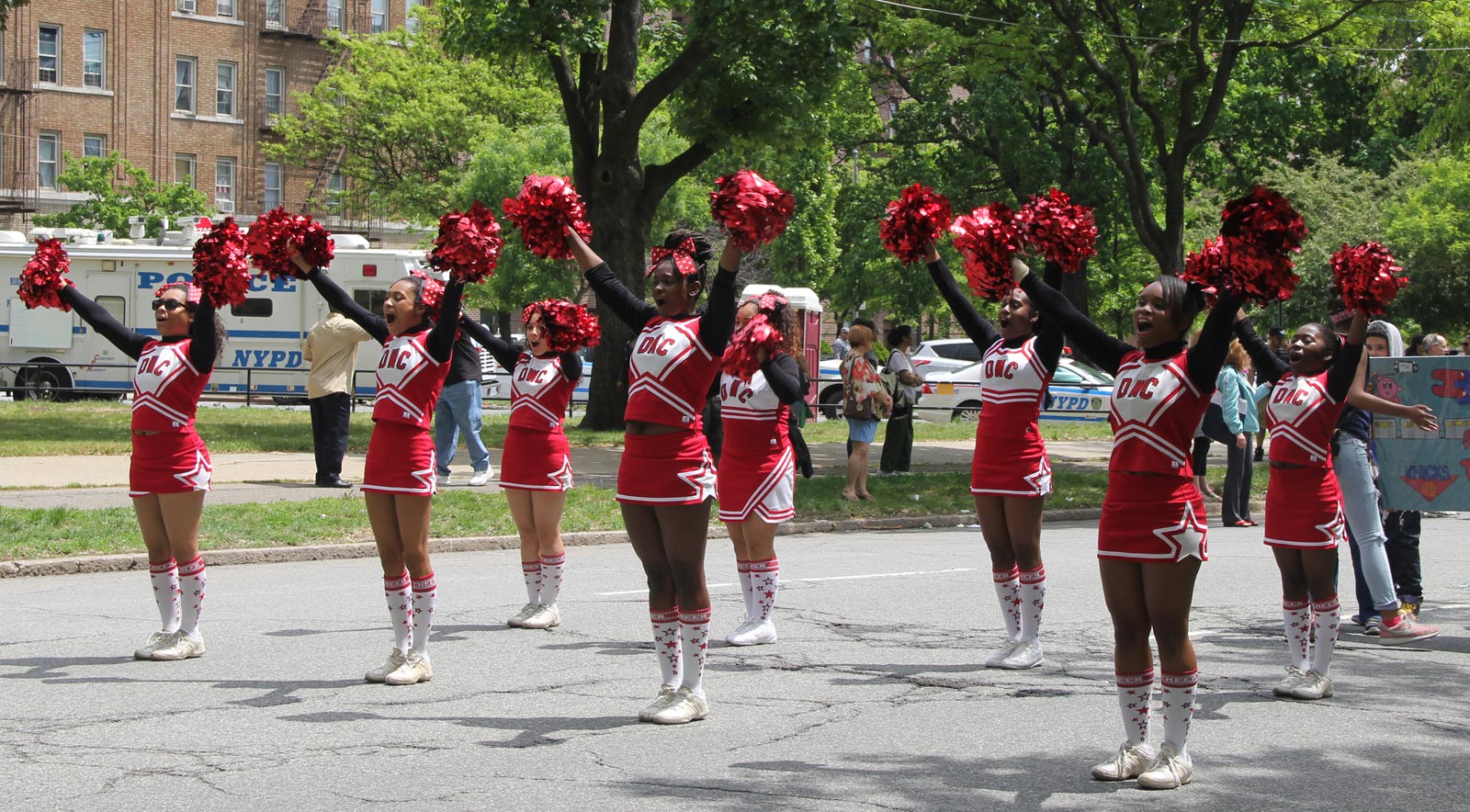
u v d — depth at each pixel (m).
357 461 18.17
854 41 21.25
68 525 11.91
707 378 6.06
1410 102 26.80
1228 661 7.93
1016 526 7.55
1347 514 8.62
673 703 6.34
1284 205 4.78
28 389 27.31
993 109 33.16
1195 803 5.19
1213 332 5.03
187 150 48.12
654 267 6.13
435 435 16.03
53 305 7.50
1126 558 5.22
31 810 4.90
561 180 6.24
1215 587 10.83
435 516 13.21
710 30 20.81
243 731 6.04
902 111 35.91
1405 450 8.70
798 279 47.38
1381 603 8.52
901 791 5.29
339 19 50.62
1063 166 34.19
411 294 6.95
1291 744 6.09
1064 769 5.63
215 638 8.20
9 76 44.94
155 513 7.49
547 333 8.46
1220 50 22.97
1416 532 9.07
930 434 25.50
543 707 6.57
